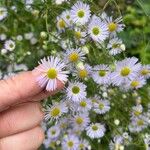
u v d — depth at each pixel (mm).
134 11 181
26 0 143
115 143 148
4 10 146
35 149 91
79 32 125
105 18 128
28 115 88
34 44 151
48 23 139
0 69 153
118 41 128
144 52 152
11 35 152
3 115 87
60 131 155
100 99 142
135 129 153
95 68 126
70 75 124
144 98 157
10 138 88
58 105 128
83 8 124
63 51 131
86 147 155
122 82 134
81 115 145
